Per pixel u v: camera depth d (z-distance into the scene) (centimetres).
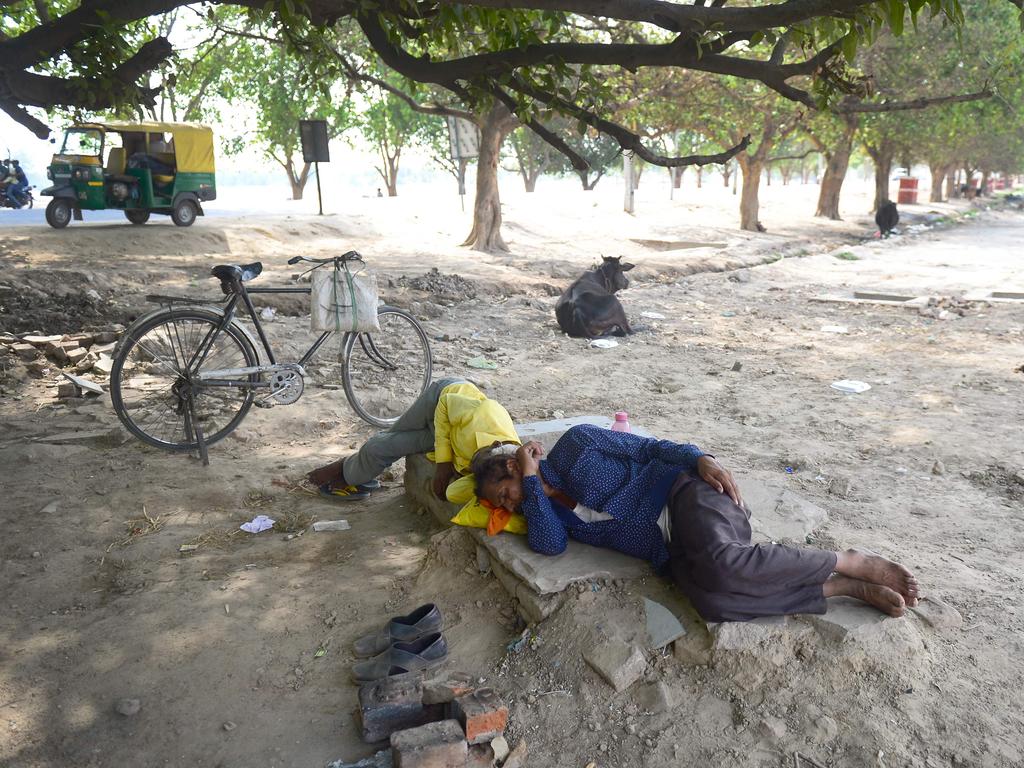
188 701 336
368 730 309
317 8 664
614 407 756
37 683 345
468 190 5888
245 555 450
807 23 539
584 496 376
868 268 1958
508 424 422
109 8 671
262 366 584
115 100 733
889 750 287
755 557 326
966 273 1838
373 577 425
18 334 918
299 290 602
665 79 2005
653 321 1238
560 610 356
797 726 301
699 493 351
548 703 321
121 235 1712
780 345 1065
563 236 2359
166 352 570
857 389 812
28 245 1572
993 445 628
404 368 743
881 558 342
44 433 621
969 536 459
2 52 684
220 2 675
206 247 1770
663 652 335
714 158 671
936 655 333
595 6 523
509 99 689
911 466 584
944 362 943
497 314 1234
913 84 2319
